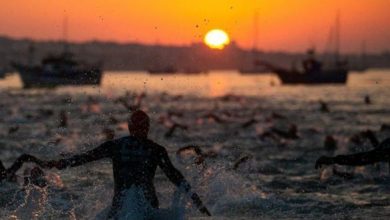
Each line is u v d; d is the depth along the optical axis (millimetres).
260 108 99062
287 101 123750
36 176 18938
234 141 43094
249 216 16844
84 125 55875
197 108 97125
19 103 106750
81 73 189500
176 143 41219
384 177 25562
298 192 21969
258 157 33656
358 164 15445
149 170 13086
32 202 17688
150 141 13320
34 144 38719
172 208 13125
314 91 181625
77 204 17281
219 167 20016
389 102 119438
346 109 96188
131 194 12859
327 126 62531
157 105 102750
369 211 18359
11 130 47656
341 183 24344
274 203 18891
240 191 19500
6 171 14766
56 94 152625
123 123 58344
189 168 19797
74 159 13305
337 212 18219
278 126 61156
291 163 31297
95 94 154250
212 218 15828
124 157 13070
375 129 59062
